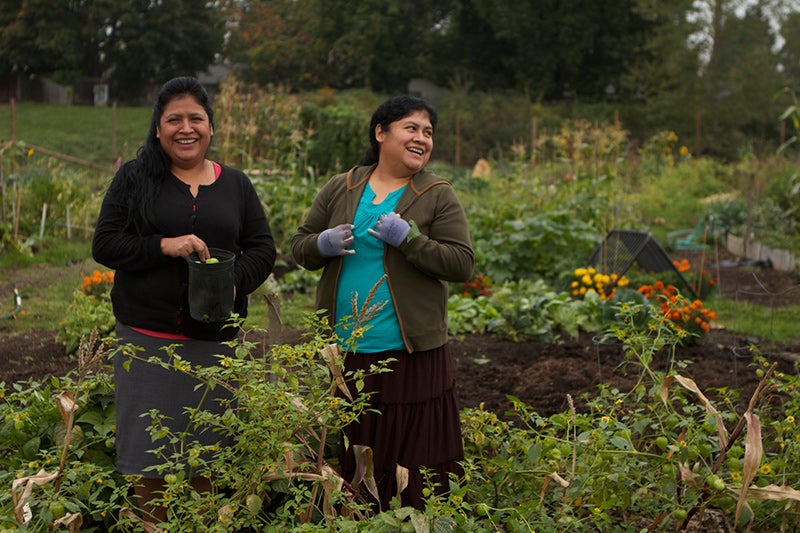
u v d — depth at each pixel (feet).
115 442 12.01
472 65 141.90
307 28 143.64
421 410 12.06
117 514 11.94
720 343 24.80
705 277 31.53
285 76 145.59
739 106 108.99
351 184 12.60
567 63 130.31
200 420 10.62
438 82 141.18
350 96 114.93
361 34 137.08
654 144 72.23
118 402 11.63
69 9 154.51
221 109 46.96
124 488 10.94
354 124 64.03
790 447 12.21
